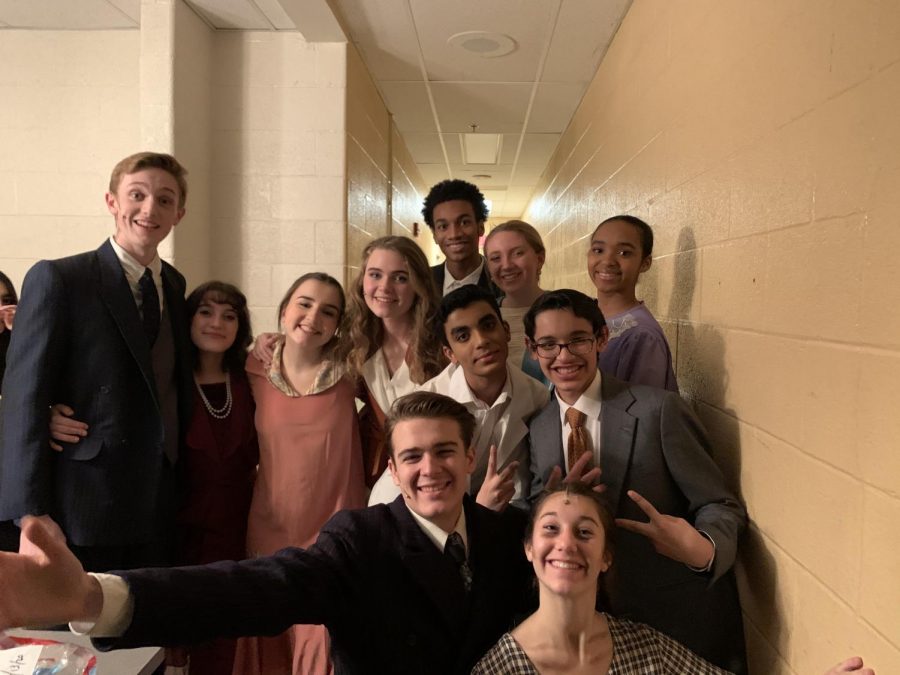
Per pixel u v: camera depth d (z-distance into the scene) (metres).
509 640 1.14
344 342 1.93
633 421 1.45
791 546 1.26
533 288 2.30
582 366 1.46
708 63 1.79
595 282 2.03
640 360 1.77
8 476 1.57
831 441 1.12
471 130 5.42
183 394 1.85
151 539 1.74
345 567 1.17
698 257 1.86
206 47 3.27
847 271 1.07
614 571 1.38
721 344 1.67
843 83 1.09
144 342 1.72
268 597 1.06
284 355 1.93
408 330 1.95
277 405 1.85
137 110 3.31
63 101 3.32
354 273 3.63
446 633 1.19
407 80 4.14
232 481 1.89
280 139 3.37
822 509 1.14
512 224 2.29
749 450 1.47
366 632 1.17
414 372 1.87
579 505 1.15
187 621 0.98
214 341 1.89
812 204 1.19
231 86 3.35
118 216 1.76
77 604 0.86
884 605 0.96
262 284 3.41
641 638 1.17
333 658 1.21
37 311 1.62
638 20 2.71
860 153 1.03
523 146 6.00
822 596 1.14
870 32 1.01
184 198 1.85
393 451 1.26
